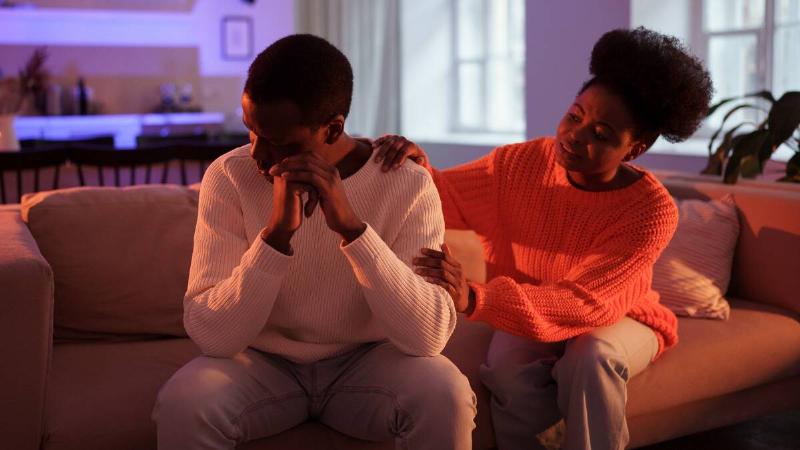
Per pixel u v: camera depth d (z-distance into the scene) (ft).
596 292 5.99
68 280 6.68
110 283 6.73
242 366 5.03
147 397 5.70
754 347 7.18
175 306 6.89
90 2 24.62
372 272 4.75
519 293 5.81
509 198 6.68
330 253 5.14
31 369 5.36
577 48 18.83
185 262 6.97
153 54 25.71
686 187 8.69
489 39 24.35
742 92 16.94
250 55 27.30
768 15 16.06
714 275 7.77
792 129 8.82
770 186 8.43
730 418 7.36
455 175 7.00
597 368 5.73
